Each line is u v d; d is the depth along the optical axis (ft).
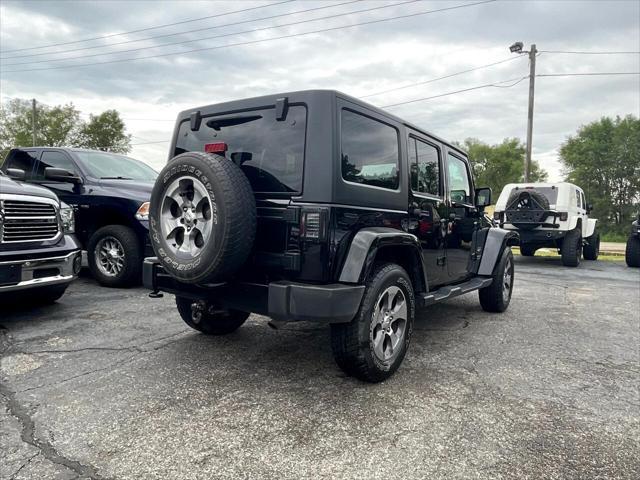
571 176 144.05
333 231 9.36
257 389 10.03
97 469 6.97
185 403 9.25
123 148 157.58
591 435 8.41
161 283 11.58
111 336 13.48
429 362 12.14
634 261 35.86
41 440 7.75
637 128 136.15
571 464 7.44
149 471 6.95
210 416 8.73
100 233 20.16
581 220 37.88
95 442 7.72
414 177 12.78
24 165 23.04
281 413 8.92
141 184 21.12
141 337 13.47
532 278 29.40
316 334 14.23
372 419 8.77
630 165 132.98
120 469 6.98
